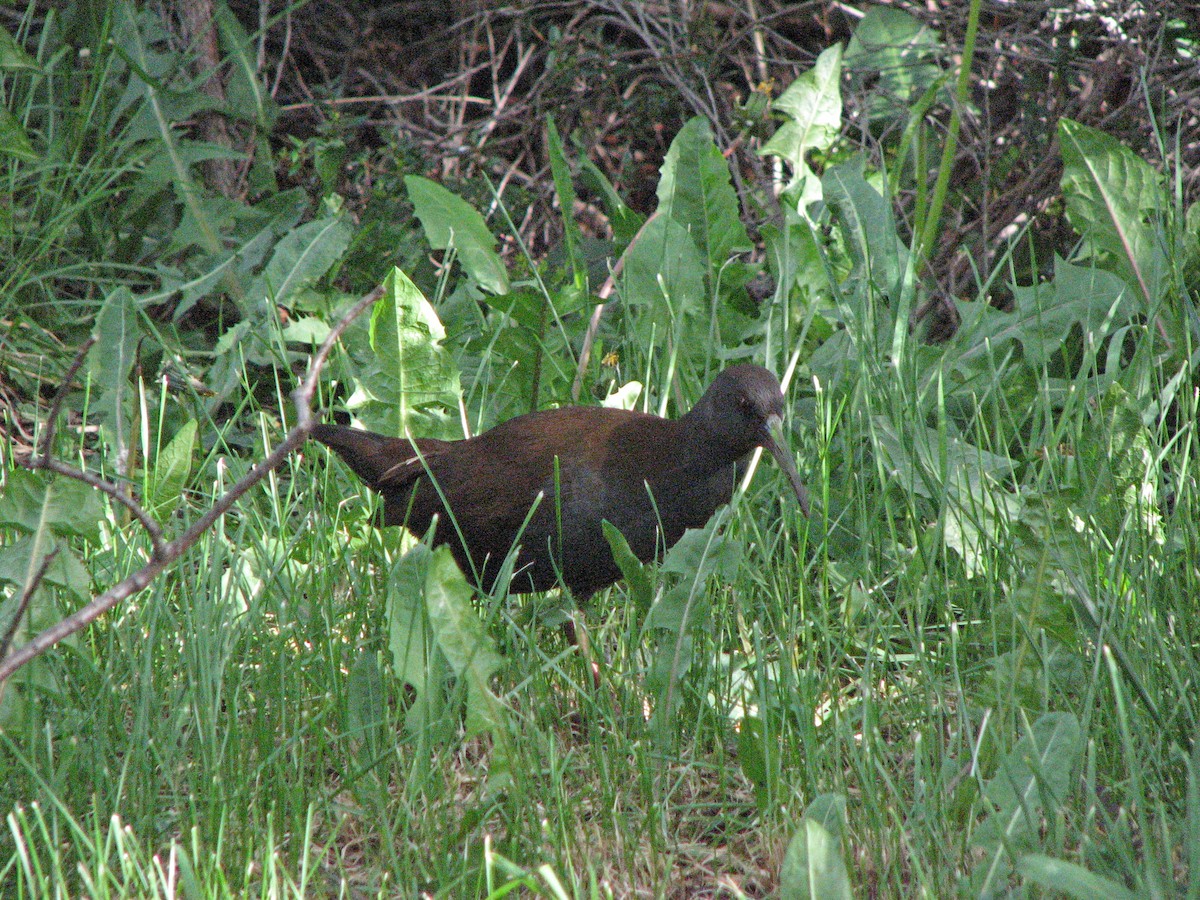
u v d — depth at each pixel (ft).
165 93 38.75
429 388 29.50
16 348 36.17
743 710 23.44
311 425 20.66
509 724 20.97
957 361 31.63
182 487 27.45
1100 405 26.66
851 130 45.19
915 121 36.01
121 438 31.35
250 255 37.99
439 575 19.85
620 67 46.39
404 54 54.03
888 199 32.19
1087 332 29.99
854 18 49.03
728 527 22.61
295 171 42.80
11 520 21.03
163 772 21.20
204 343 38.70
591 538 26.63
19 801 20.26
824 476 26.61
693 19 47.37
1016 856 17.47
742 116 42.34
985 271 39.19
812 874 15.85
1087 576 22.71
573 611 25.58
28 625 20.67
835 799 18.37
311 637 25.46
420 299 28.86
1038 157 40.68
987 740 20.30
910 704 23.24
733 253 41.60
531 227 48.47
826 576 25.82
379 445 28.35
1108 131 39.11
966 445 28.12
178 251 39.34
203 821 20.11
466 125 48.73
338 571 28.58
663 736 22.06
